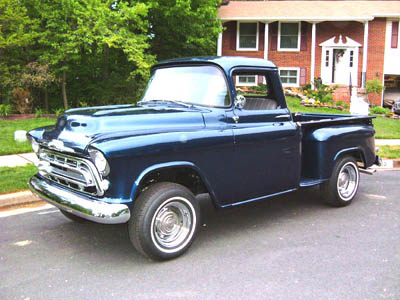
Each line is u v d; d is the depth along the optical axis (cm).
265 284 350
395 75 2525
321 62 2395
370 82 2209
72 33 1409
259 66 483
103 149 340
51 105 1745
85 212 354
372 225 507
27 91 1465
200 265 388
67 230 483
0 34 1373
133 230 375
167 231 395
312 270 377
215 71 454
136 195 376
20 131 937
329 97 1967
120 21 1416
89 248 430
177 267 383
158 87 499
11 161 777
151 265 388
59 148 381
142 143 360
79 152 360
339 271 375
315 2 2525
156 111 416
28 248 429
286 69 2414
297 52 2394
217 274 369
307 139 553
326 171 551
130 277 362
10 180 631
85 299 324
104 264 390
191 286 346
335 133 554
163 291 337
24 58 1584
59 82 1641
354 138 585
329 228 496
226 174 433
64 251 421
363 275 367
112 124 377
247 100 546
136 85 1714
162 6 1659
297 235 471
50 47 1534
